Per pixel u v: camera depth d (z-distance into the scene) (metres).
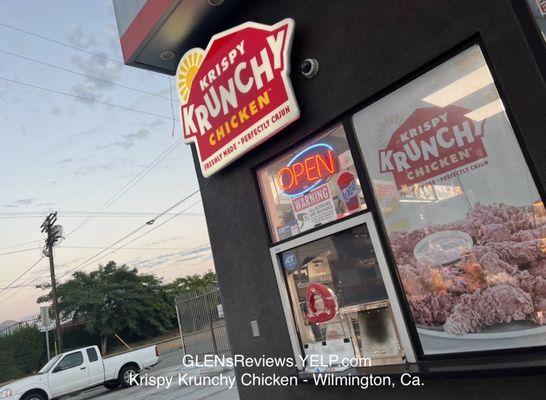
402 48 3.33
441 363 3.05
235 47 4.57
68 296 36.25
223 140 4.75
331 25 3.85
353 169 3.78
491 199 2.93
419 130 3.31
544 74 2.63
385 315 3.54
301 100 4.09
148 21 4.93
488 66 2.92
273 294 4.43
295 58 4.16
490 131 2.94
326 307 3.94
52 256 24.89
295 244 4.21
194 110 5.12
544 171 2.64
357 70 3.64
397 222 3.43
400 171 3.42
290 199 4.34
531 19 2.72
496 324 2.89
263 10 4.53
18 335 28.34
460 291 3.07
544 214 2.70
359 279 3.74
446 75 3.15
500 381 2.80
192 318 12.94
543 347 2.69
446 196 3.16
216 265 5.10
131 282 40.72
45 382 11.62
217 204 5.11
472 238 3.02
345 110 3.74
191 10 4.71
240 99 4.53
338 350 3.88
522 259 2.79
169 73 5.86
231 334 4.90
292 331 4.21
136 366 13.57
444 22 3.08
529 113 2.69
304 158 4.20
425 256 3.26
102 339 36.97
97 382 12.60
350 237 3.82
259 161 4.59
